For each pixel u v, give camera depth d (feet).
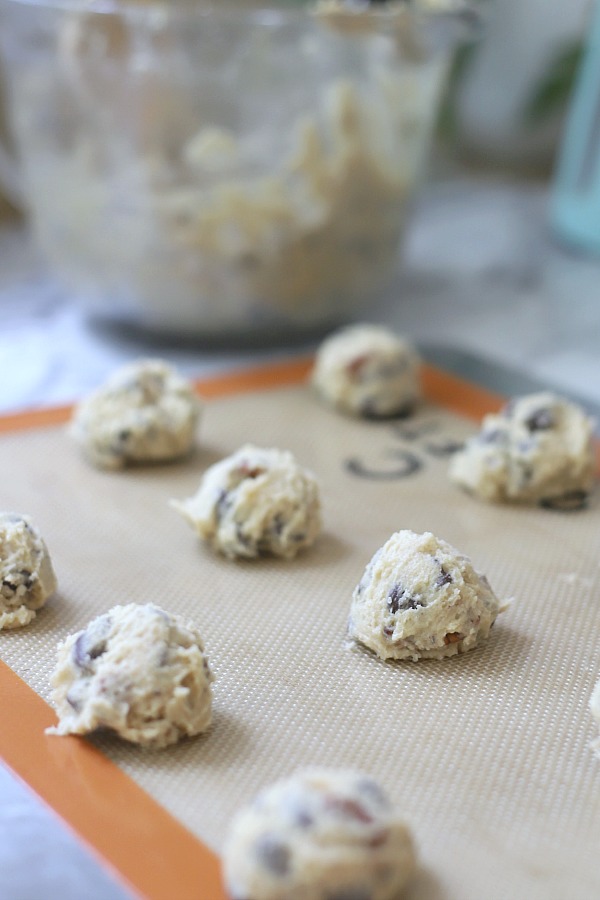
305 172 2.35
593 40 2.88
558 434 2.12
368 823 1.48
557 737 1.69
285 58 2.28
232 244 2.35
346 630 1.83
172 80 2.27
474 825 1.59
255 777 1.63
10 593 1.82
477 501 2.10
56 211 2.40
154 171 2.31
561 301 2.79
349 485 2.13
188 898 1.51
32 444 2.19
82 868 1.53
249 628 1.83
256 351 2.54
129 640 1.67
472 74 3.41
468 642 1.79
